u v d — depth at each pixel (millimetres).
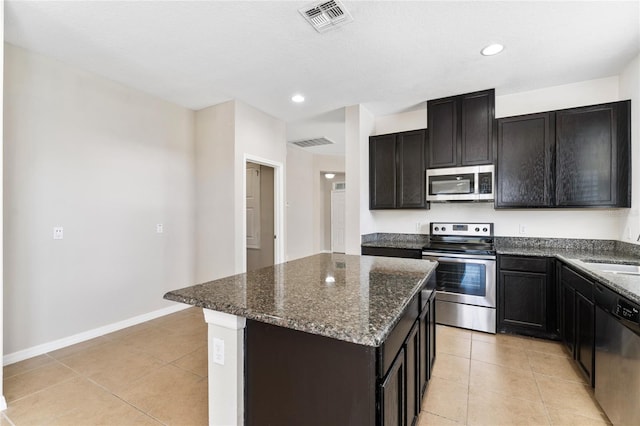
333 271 1995
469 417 1819
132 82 3176
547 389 2100
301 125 4730
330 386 1149
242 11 2043
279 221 4438
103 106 3061
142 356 2570
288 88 3320
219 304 1294
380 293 1450
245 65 2805
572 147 2936
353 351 1104
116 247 3166
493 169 3262
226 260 3725
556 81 3129
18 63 2482
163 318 3512
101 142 3047
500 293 3016
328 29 2250
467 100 3416
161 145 3617
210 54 2615
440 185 3531
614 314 1648
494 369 2365
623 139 2756
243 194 3791
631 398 1480
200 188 3955
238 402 1350
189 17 2109
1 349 1880
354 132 3809
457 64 2770
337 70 2900
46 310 2652
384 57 2648
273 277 1816
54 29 2248
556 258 2760
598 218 3123
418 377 1678
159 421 1783
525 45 2447
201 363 2451
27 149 2537
